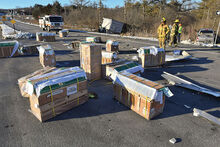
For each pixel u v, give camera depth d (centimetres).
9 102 540
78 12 5809
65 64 1009
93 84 696
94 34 3012
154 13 4200
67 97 480
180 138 383
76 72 505
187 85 664
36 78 441
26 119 448
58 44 1769
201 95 611
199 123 442
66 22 5469
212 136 392
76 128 413
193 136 391
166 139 379
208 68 959
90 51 674
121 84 520
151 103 429
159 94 435
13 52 1195
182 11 4241
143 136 388
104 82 717
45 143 362
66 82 468
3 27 3425
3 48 1147
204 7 4069
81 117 462
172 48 1623
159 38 1126
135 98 474
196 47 1702
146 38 2484
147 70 909
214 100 574
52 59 935
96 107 516
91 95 588
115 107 518
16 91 623
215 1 3509
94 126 422
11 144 359
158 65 969
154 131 407
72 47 1560
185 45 1839
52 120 445
